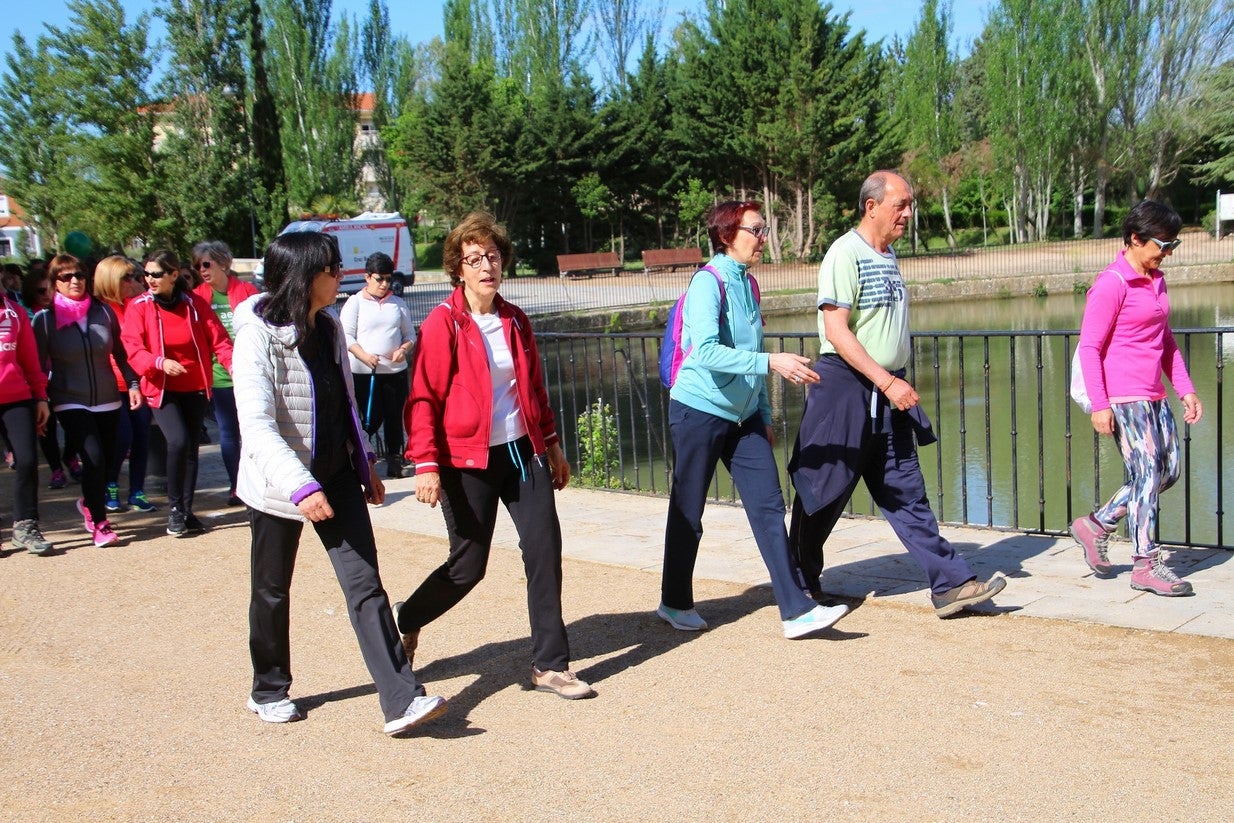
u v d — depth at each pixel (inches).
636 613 203.5
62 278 273.3
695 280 178.5
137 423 321.7
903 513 189.0
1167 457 195.6
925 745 138.3
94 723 157.3
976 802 122.7
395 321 352.8
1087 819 118.1
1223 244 1644.9
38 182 1444.4
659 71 1913.1
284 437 144.8
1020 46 1971.0
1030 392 709.3
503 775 135.6
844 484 186.7
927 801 123.6
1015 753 134.8
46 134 1409.9
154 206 1456.7
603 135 1888.5
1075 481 492.4
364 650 146.7
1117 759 132.0
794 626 177.8
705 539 259.9
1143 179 2000.5
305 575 238.2
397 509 313.3
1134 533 197.6
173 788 135.2
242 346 143.3
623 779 133.0
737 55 1707.7
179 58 1421.0
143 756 145.2
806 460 189.5
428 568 245.0
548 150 1854.1
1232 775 126.6
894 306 183.8
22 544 268.4
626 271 1765.5
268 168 1523.1
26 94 1419.8
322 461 146.8
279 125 1550.2
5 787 136.4
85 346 272.4
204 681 174.6
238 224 1488.7
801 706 153.2
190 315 280.8
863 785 128.2
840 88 1648.6
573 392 352.2
